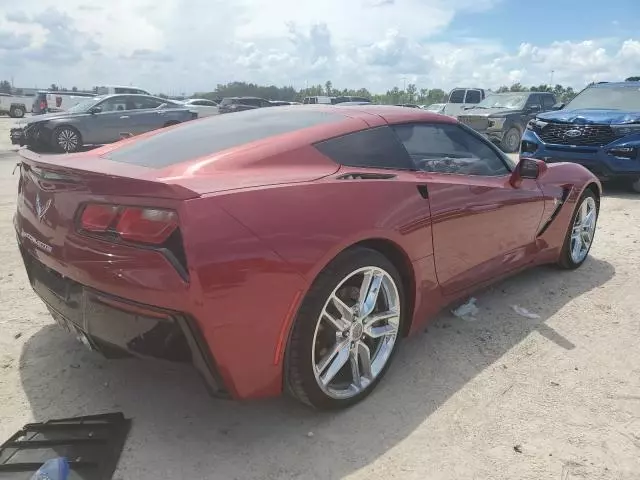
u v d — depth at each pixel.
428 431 2.38
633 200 7.58
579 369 2.91
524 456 2.23
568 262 4.41
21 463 2.05
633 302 3.82
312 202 2.27
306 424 2.42
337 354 2.43
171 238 1.93
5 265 4.45
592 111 8.28
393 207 2.59
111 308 2.08
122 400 2.58
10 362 2.89
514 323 3.46
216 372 2.05
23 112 35.94
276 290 2.08
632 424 2.45
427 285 2.88
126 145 3.01
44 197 2.37
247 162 2.44
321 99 31.73
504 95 15.70
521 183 3.66
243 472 2.12
